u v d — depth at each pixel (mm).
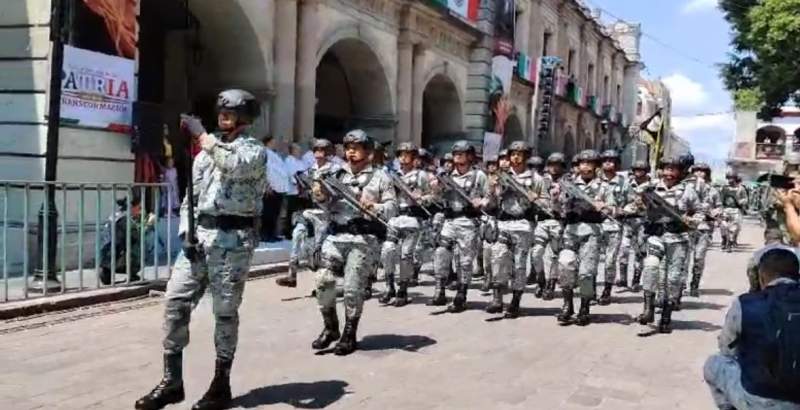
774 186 7555
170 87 14945
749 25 24500
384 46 18453
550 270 9828
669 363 6727
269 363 6078
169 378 4867
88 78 9875
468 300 9656
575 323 8352
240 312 8156
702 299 10719
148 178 11188
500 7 24531
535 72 30516
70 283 8438
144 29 13523
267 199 13305
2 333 6645
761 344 3381
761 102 26031
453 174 9102
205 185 4875
